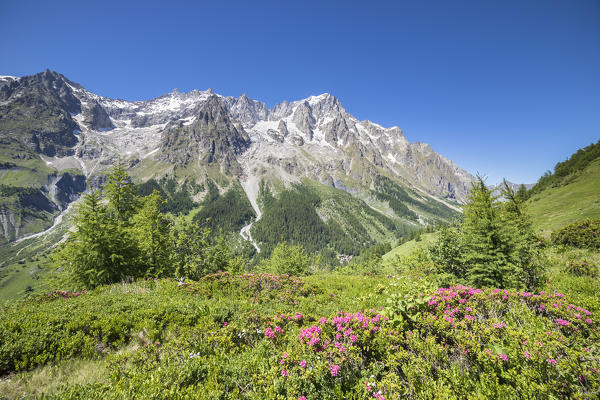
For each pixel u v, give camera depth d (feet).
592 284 33.06
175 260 75.87
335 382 14.87
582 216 101.96
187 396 13.64
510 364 13.84
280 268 139.95
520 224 49.26
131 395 13.79
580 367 12.32
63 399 13.83
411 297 20.17
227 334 21.56
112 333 23.85
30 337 20.24
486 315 19.90
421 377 14.12
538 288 34.63
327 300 37.68
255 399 13.79
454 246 46.16
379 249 433.07
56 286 56.08
